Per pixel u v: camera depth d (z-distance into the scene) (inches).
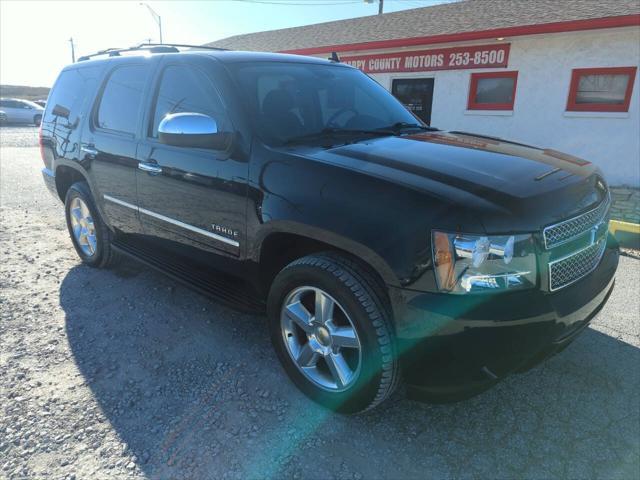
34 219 254.5
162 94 135.7
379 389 91.2
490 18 454.6
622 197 333.1
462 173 92.7
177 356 123.5
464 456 91.9
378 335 88.4
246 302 119.6
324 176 95.9
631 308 150.9
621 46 360.5
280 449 93.1
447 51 450.3
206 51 137.6
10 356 122.2
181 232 131.0
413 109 492.1
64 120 179.3
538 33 374.0
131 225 152.2
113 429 97.5
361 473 87.9
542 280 85.2
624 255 207.3
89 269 181.6
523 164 101.7
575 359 122.3
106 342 129.7
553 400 107.2
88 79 171.5
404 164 96.7
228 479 86.1
